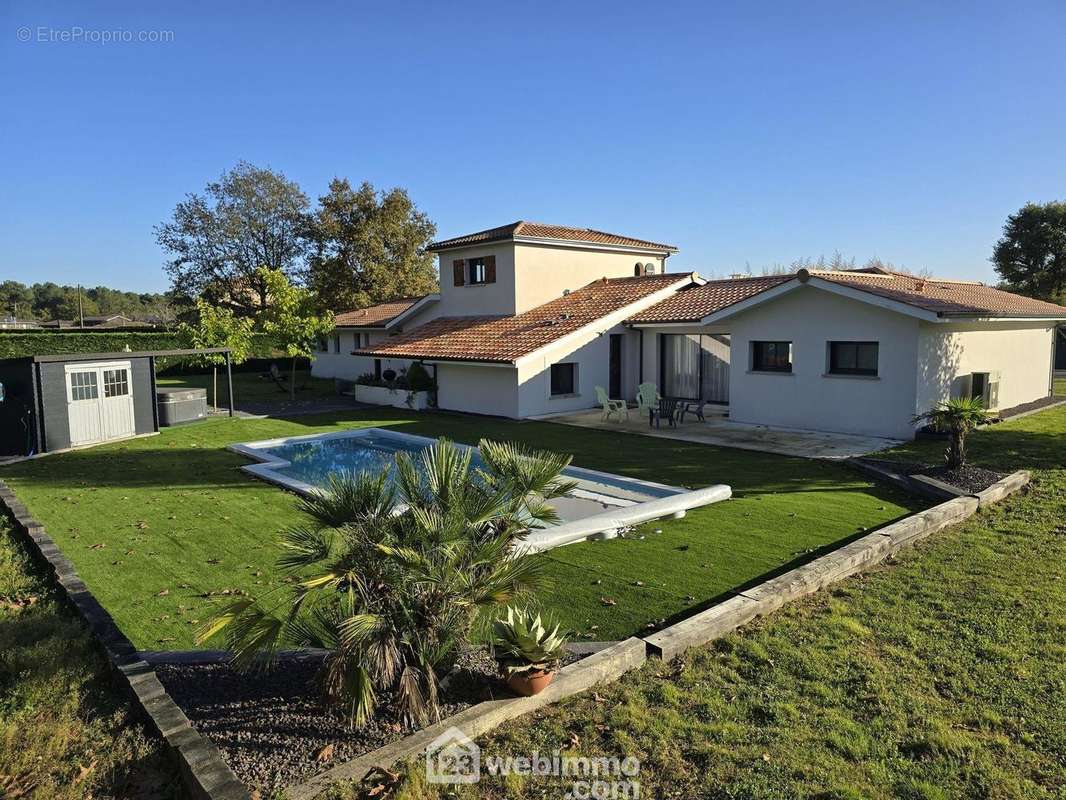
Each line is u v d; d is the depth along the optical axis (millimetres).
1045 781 4266
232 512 10953
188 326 27531
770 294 18422
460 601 5043
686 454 15438
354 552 5000
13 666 5688
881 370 16641
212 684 5414
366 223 48188
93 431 18156
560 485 6105
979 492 10617
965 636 6195
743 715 5027
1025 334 21891
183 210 53219
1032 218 47688
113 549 9164
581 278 27859
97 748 4664
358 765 4312
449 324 28047
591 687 5457
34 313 118375
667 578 7855
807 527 9688
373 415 23828
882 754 4543
